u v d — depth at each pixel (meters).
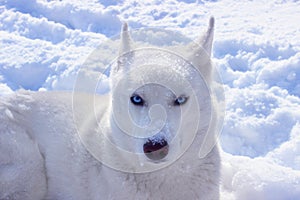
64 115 5.06
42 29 8.68
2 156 4.89
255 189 5.14
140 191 4.51
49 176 4.99
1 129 4.91
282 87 7.13
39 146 5.01
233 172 5.41
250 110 6.60
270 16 9.01
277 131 6.25
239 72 7.42
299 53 7.52
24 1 9.51
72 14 9.05
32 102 5.19
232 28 8.52
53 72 7.52
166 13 9.12
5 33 8.48
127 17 8.95
